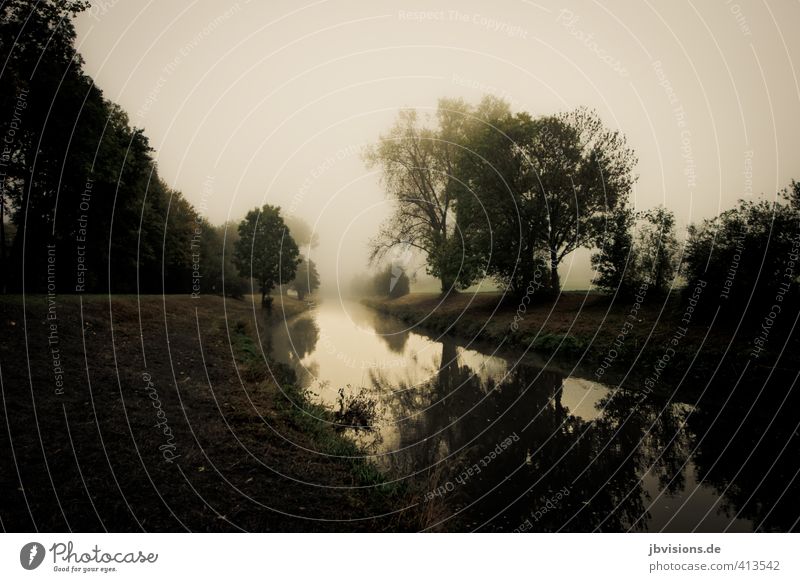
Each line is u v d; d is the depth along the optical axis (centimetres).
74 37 1181
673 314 1112
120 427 506
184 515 365
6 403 493
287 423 642
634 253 1399
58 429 468
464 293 2827
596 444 646
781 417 661
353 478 490
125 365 757
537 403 862
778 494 477
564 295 1903
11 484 359
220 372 866
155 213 2442
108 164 1465
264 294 3338
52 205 1440
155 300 1680
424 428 736
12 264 1421
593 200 1562
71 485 375
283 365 1180
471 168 1927
